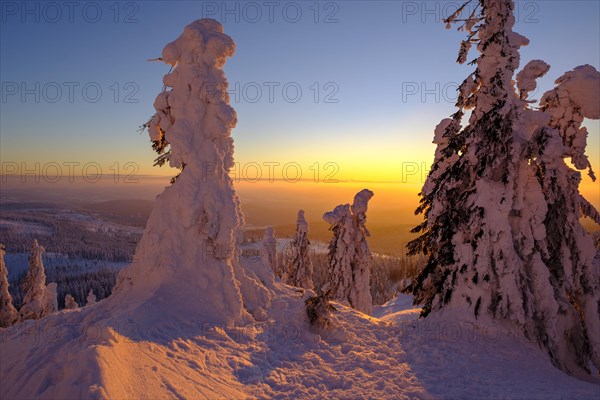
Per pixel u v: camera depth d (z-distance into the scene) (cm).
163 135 1257
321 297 1215
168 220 1158
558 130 1373
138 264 1157
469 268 1293
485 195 1288
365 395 840
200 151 1170
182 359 836
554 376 1041
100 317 959
